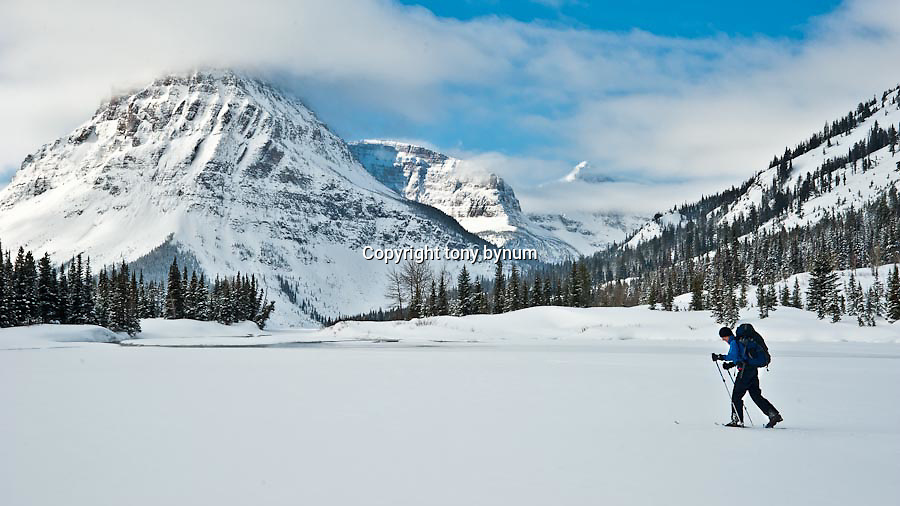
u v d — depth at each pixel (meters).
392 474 8.30
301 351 44.97
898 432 11.35
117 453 9.59
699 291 115.50
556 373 23.98
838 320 89.31
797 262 156.62
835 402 15.55
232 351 45.12
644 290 159.50
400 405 14.84
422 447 10.00
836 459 8.98
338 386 19.16
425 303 108.56
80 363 30.58
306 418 12.90
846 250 160.38
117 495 7.37
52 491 7.53
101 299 104.31
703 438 10.70
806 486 7.54
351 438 10.76
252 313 160.38
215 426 11.95
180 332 116.94
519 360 32.59
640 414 13.45
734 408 12.01
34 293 92.50
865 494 7.18
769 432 11.30
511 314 85.56
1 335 73.81
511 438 10.73
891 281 88.38
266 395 16.80
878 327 74.00
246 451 9.73
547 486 7.66
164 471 8.49
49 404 15.02
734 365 12.19
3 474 8.34
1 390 18.08
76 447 10.03
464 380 21.16
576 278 117.44
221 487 7.70
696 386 19.14
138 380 21.22
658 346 53.19
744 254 165.38
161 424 12.17
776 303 107.50
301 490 7.56
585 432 11.30
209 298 139.38
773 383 20.09
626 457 9.23
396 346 55.78
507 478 8.05
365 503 7.02
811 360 32.75
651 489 7.47
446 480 7.98
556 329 78.88
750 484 7.65
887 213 178.50
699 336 71.31
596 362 31.05
